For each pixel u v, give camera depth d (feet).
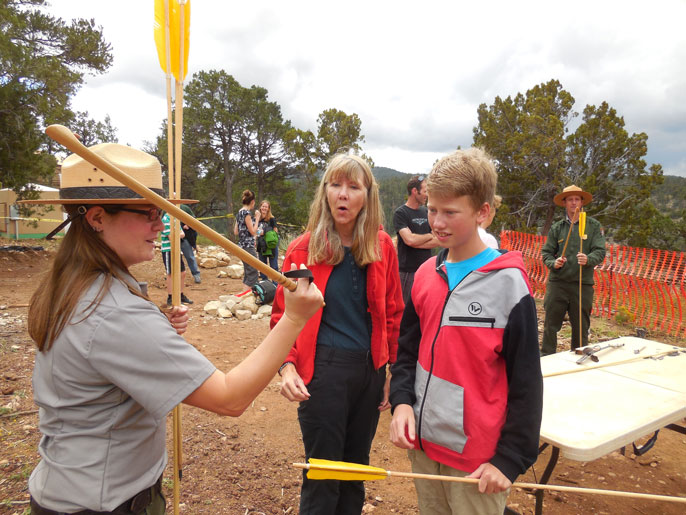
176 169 5.65
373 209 6.51
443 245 5.42
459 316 5.29
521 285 5.01
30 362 14.06
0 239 47.70
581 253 15.57
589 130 68.69
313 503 6.41
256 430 11.44
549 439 6.73
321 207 6.68
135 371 3.41
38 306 3.62
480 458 5.09
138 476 3.81
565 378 9.29
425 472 5.86
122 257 3.92
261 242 25.38
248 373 3.64
